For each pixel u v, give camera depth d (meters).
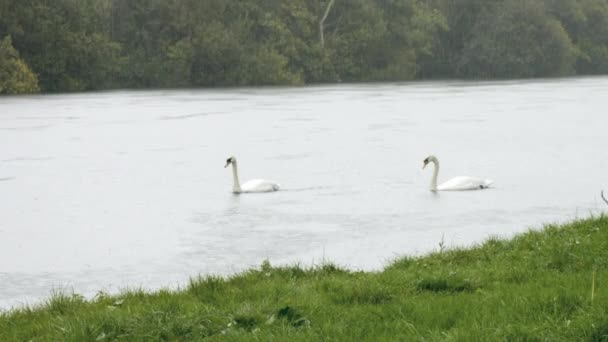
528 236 18.70
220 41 117.94
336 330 11.51
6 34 104.75
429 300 13.02
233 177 36.66
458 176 38.88
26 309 15.60
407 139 53.94
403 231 27.23
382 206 31.92
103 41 111.38
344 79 134.12
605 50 155.75
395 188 36.09
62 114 73.44
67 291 20.81
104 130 60.50
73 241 26.75
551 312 11.51
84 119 68.69
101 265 23.66
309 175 39.72
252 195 34.78
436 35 143.75
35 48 106.88
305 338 11.16
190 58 117.25
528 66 141.62
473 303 12.46
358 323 11.88
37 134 57.72
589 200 32.47
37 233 27.97
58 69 107.00
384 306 12.87
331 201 33.09
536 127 61.19
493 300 12.52
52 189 36.59
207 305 13.48
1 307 19.41
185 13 118.56
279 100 90.81
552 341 10.25
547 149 48.62
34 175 40.53
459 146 50.25
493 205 31.73
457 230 27.17
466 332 10.58
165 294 14.94
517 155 46.19
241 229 28.19
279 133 57.91
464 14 143.88
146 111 76.62
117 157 46.78
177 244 26.16
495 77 142.88
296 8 129.25
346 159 44.94
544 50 141.50
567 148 49.00
